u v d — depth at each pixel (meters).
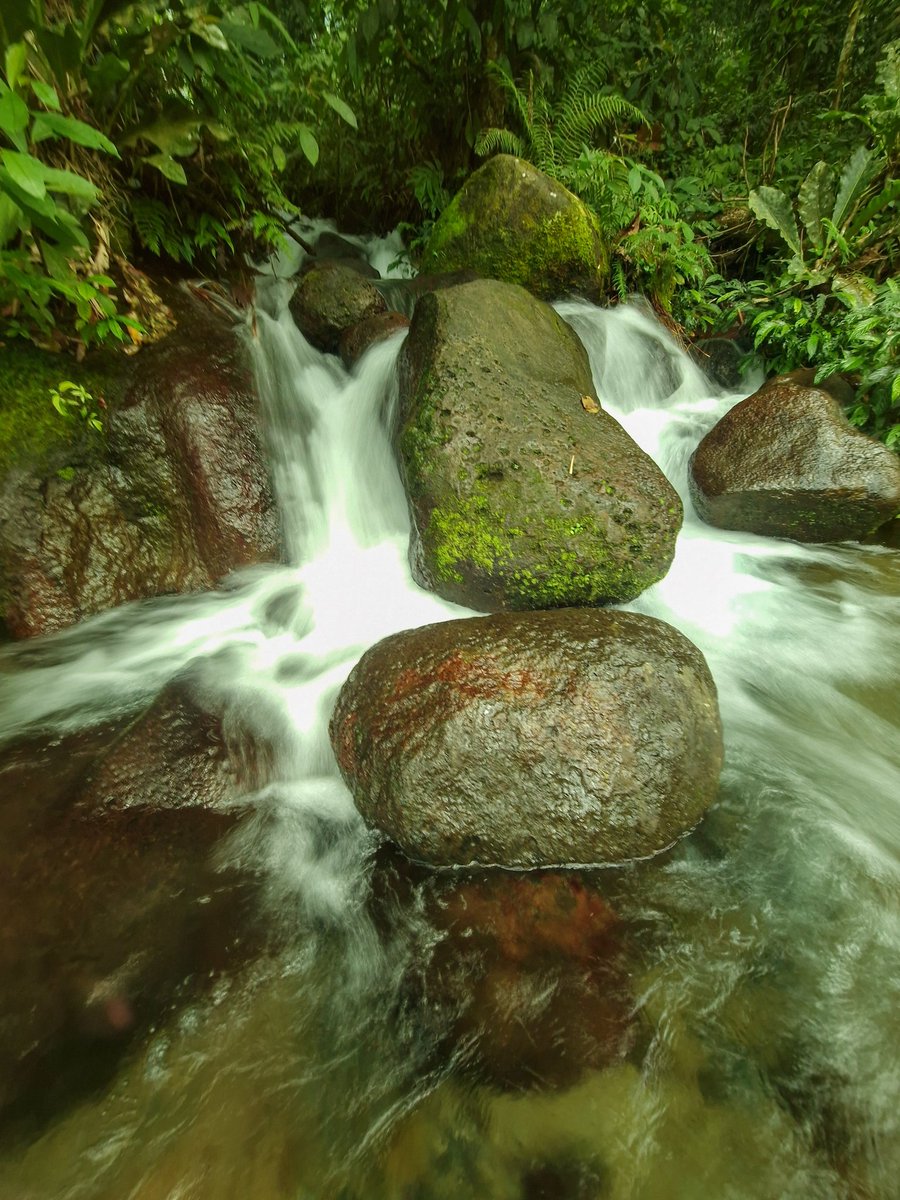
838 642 3.60
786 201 5.80
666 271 6.02
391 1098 1.71
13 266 2.69
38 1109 1.67
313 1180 1.55
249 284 5.05
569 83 6.07
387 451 4.53
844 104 7.07
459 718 2.33
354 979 2.00
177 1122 1.66
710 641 3.61
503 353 3.90
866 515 4.28
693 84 7.05
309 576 4.01
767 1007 1.90
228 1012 1.90
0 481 3.27
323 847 2.43
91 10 3.03
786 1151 1.60
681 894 2.21
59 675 3.22
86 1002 1.90
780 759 2.81
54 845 2.34
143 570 3.64
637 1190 1.53
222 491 3.78
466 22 5.09
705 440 4.80
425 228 6.54
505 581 3.35
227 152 4.18
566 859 2.28
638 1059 1.78
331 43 5.67
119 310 3.78
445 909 2.19
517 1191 1.53
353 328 5.06
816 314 5.34
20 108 2.23
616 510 3.35
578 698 2.38
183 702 2.87
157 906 2.19
